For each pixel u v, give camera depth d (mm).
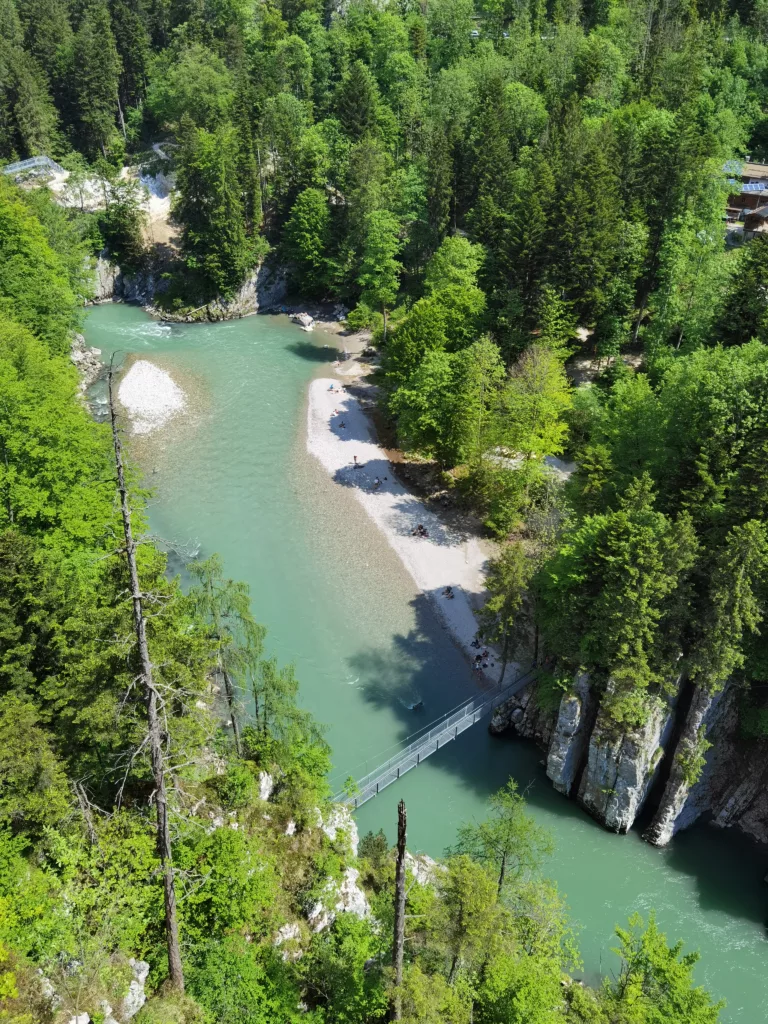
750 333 66062
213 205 108938
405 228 109062
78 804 28703
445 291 80875
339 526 71062
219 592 37688
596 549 45844
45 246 81438
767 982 38938
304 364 100438
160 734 23984
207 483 76312
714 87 114188
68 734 29438
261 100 117688
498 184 93562
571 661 47594
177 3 149625
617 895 43000
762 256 65500
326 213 112000
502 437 67500
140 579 29484
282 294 118125
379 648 58562
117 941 26188
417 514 72938
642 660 43531
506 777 49594
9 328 59906
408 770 48719
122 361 97500
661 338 73500
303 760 38656
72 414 52344
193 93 125062
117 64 130375
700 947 40281
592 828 46781
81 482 49906
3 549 30547
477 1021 27516
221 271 111562
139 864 27812
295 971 30250
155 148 131750
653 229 82062
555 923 35094
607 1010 29703
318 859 34656
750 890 43594
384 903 32562
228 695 37656
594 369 81625
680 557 42844
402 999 24484
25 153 123688
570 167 82438
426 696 54656
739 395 48156
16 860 26016
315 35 136250
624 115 95000
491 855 35656
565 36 124750
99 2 143500
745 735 47469
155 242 119938
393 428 85812
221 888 28891
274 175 120312
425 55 140125
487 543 69188
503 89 105438
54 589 31594
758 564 41875
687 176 79125
